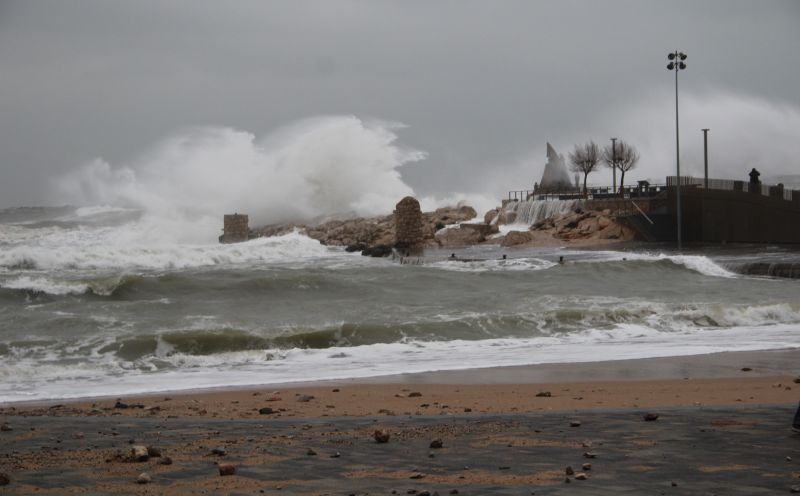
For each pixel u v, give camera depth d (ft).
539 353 93.66
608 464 36.65
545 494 31.71
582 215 326.03
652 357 88.89
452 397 64.54
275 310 129.70
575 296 143.84
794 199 265.34
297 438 44.21
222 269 185.57
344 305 135.23
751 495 31.30
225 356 93.04
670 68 264.11
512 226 360.48
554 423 47.62
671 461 36.99
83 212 417.28
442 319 116.26
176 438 44.57
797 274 176.14
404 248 289.33
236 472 36.06
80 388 73.82
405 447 41.39
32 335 103.55
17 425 49.49
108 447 42.09
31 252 195.11
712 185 311.68
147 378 79.82
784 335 107.04
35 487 33.58
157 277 148.77
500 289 156.87
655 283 166.71
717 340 102.99
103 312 124.06
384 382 74.64
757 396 61.82
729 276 179.63
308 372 82.12
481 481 34.09
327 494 32.19
